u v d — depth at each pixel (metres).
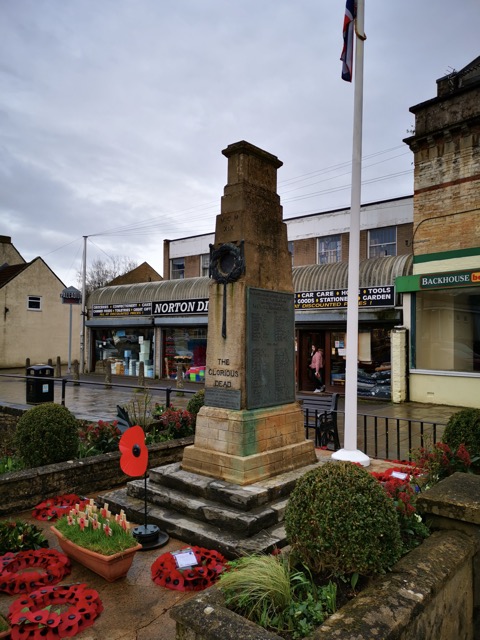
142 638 3.26
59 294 32.72
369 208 21.67
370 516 2.93
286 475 5.57
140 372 20.05
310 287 18.86
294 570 3.07
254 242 5.79
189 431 8.11
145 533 4.61
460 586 3.09
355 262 6.89
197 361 23.23
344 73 7.16
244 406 5.53
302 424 6.26
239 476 5.19
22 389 18.20
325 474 3.18
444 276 14.45
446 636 2.88
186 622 2.47
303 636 2.45
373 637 2.19
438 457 5.05
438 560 2.95
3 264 36.59
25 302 31.08
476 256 13.86
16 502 5.52
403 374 15.25
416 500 3.54
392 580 2.71
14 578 3.82
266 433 5.64
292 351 6.30
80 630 3.33
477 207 13.91
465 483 3.78
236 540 4.40
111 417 11.26
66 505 5.56
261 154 5.98
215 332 5.80
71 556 4.29
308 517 3.01
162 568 4.04
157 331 24.53
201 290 23.02
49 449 6.37
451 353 14.80
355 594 2.85
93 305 27.53
